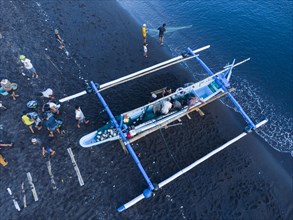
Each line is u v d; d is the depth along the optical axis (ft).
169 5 86.22
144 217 44.65
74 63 64.23
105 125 52.34
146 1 86.58
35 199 44.19
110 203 45.32
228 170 51.88
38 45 66.28
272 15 84.07
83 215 43.57
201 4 86.79
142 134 49.83
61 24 73.15
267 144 57.41
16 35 67.51
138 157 50.90
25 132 50.93
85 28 73.31
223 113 60.70
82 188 46.19
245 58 73.05
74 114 55.01
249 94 65.57
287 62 72.23
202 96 58.85
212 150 53.88
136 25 77.71
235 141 56.39
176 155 52.16
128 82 62.64
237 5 87.10
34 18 73.10
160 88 62.69
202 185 49.19
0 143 49.06
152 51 71.20
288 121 61.67
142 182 48.29
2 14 71.87
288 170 54.60
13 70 59.62
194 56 62.54
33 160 48.14
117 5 83.10
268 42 76.59
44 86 58.23
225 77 62.64
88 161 49.21
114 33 73.77
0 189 44.65
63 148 50.08
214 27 80.23
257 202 48.88
